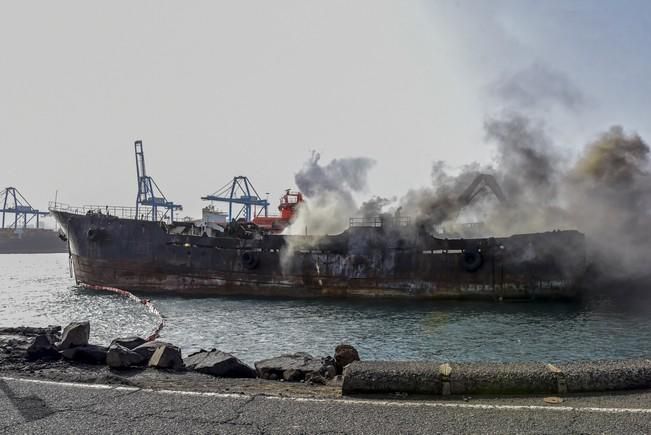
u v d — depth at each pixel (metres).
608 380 5.82
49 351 8.32
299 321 22.77
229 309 27.16
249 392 6.22
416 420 4.82
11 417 5.06
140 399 5.72
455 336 18.78
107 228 36.84
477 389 5.82
